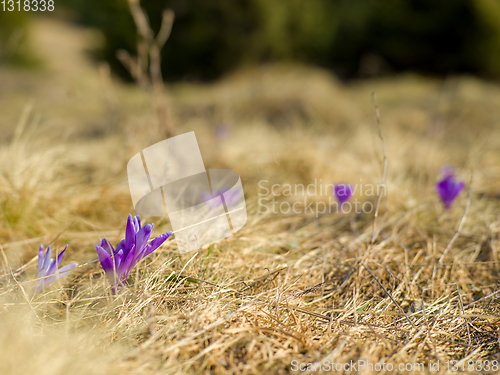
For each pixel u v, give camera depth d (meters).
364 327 1.48
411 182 3.25
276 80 9.67
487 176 3.50
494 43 13.89
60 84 11.90
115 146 3.75
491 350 1.41
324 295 1.76
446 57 14.83
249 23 12.93
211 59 13.23
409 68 15.66
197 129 5.27
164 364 1.18
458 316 1.61
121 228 2.16
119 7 12.21
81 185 2.73
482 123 7.36
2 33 14.55
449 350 1.41
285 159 3.67
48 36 24.95
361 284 1.84
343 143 4.69
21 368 0.98
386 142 4.35
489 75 14.48
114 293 1.45
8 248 1.91
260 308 1.51
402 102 9.01
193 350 1.26
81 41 25.12
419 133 6.29
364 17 15.15
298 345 1.33
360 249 2.12
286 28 13.63
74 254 1.94
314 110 7.28
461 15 14.08
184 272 1.71
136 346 1.26
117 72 13.52
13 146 2.63
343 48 15.48
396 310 1.65
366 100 9.13
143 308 1.45
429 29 14.52
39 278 1.38
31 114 7.47
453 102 8.38
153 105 3.49
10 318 1.26
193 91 9.99
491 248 2.16
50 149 2.78
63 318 1.42
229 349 1.29
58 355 1.09
